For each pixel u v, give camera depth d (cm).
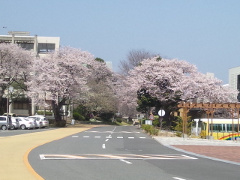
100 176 1188
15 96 6950
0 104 6800
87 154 1892
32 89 6059
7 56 6247
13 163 1424
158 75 5547
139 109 6216
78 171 1286
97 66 8456
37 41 7950
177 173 1303
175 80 5653
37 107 8038
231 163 1681
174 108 5691
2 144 2312
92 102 8550
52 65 6100
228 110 5478
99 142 2812
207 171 1380
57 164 1456
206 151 2294
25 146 2212
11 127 4800
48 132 4116
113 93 8875
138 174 1251
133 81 5944
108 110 8750
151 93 5675
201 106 3775
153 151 2202
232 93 5728
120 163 1553
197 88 5594
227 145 2877
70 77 6041
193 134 4206
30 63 6456
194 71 5981
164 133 3803
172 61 5950
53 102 6162
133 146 2539
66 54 6375
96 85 8600
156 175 1238
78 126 6575
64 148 2200
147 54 8181
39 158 1644
